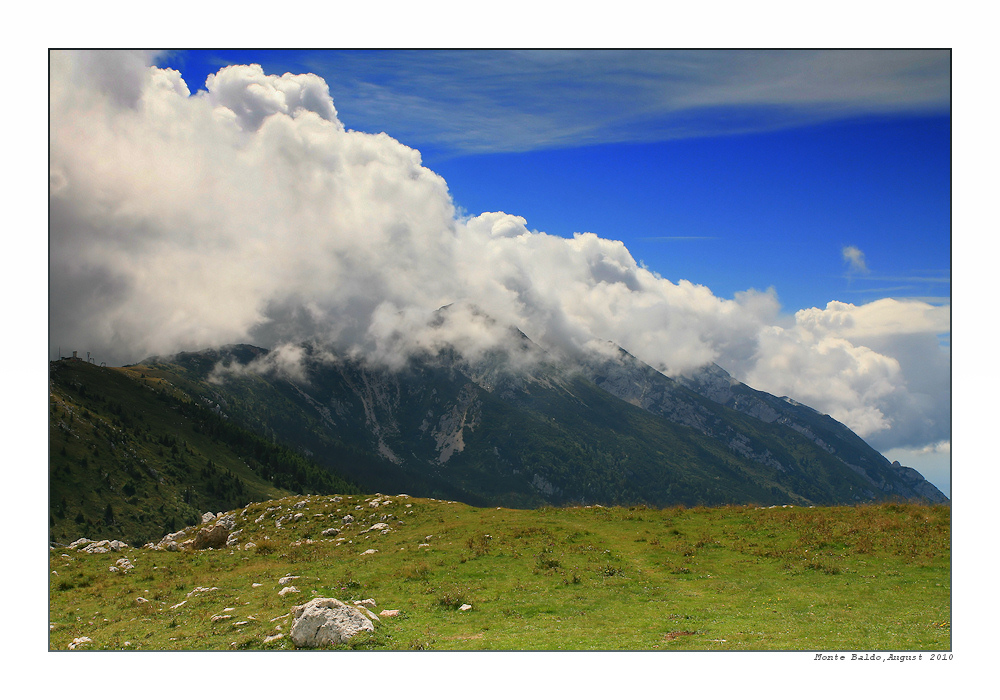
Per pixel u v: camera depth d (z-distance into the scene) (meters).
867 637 26.02
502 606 32.41
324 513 62.69
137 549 55.69
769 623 28.34
